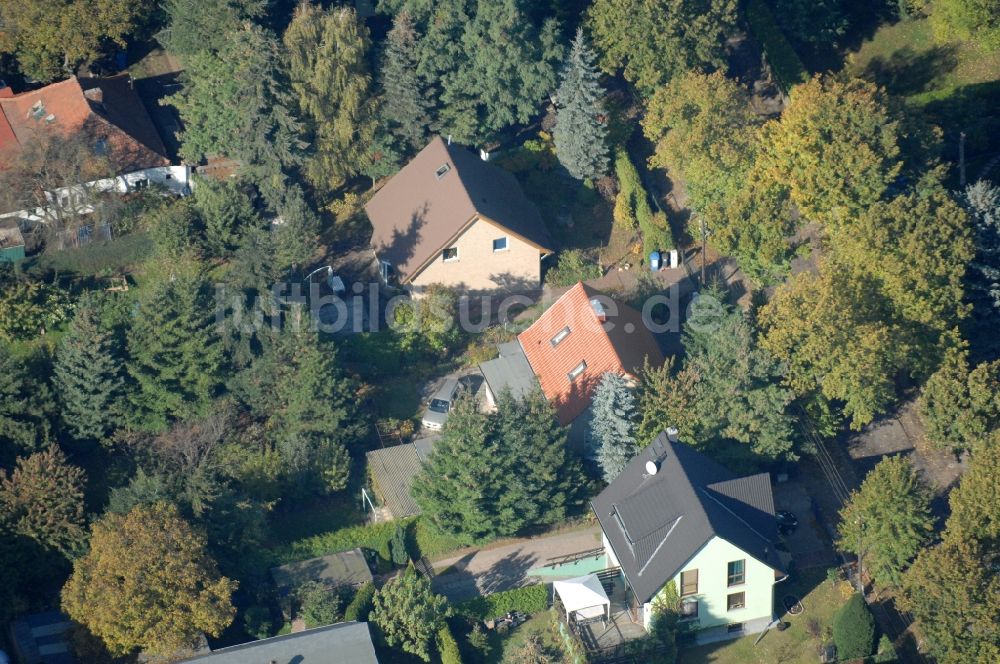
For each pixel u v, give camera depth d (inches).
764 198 3469.5
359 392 3582.7
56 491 3117.6
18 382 3405.5
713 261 3836.1
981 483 2844.5
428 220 3806.6
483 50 3922.2
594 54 3907.5
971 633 2706.7
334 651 2856.8
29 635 3016.7
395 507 3292.3
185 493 3125.0
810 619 2997.0
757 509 2970.0
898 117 3518.7
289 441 3363.7
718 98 3690.9
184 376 3508.9
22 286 3718.0
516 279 3850.9
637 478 3085.6
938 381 3152.1
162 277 3843.5
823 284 3235.7
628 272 3870.6
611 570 3107.8
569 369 3444.9
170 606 2891.2
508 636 3031.5
